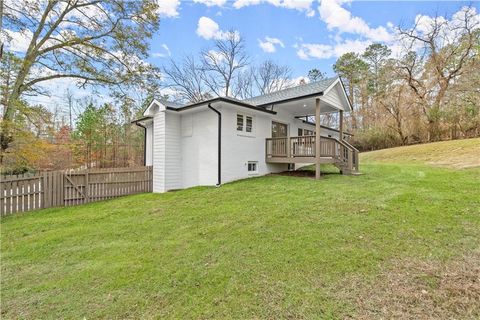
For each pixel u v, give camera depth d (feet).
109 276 11.50
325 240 13.50
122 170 34.53
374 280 9.84
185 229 17.26
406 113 68.18
